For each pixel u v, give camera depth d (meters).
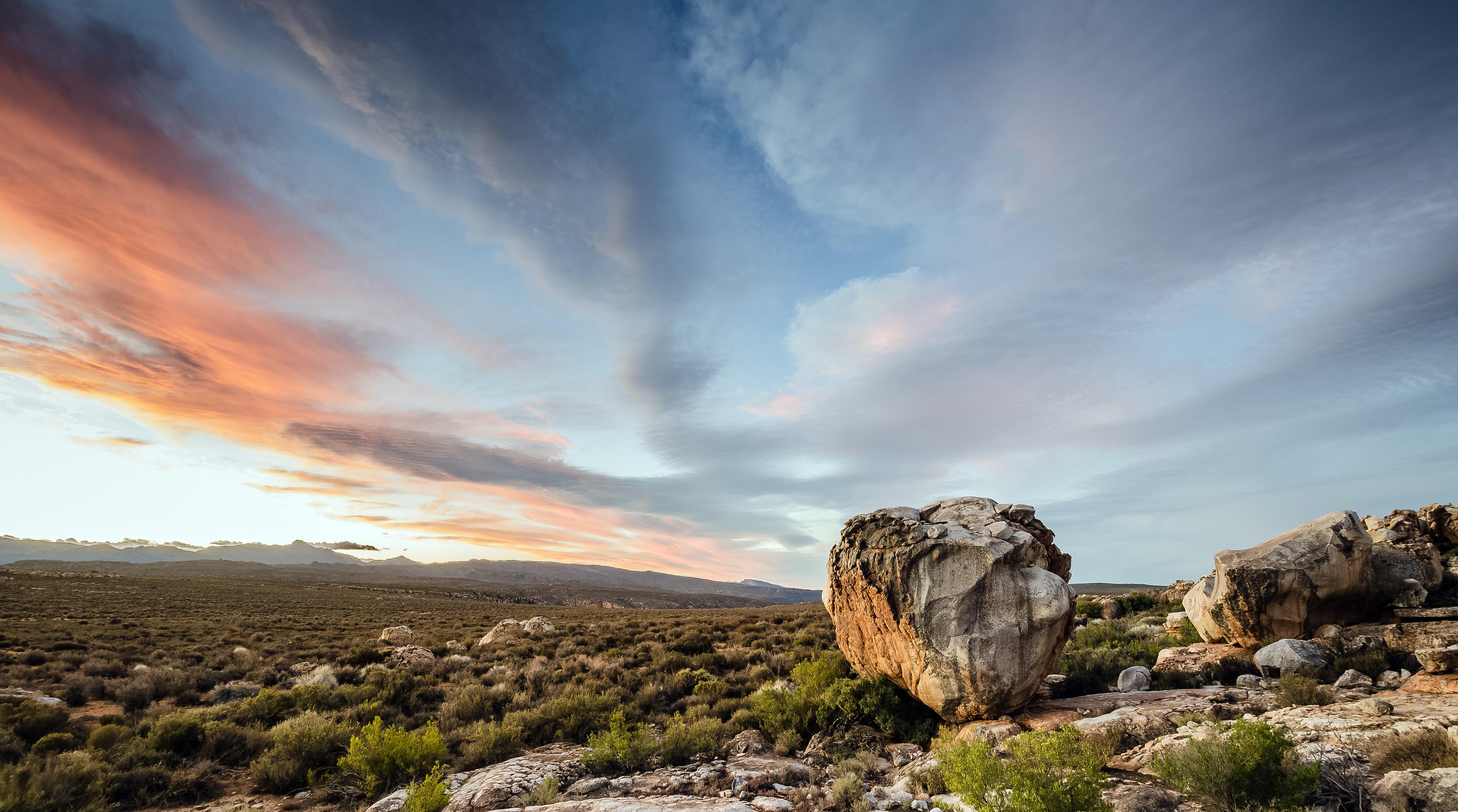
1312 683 11.54
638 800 9.56
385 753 12.17
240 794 12.27
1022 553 13.56
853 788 10.16
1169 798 7.40
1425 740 7.34
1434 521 22.64
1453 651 10.41
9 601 49.38
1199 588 19.20
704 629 40.34
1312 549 16.59
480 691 19.95
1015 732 11.43
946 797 8.73
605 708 17.64
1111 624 27.03
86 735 15.14
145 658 27.25
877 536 15.02
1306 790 6.65
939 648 13.03
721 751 13.66
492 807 10.05
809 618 42.03
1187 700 12.22
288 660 29.67
